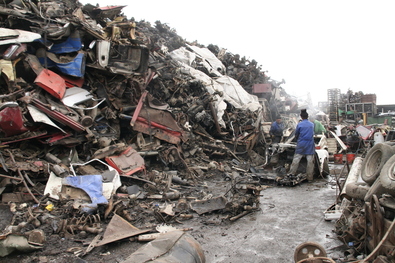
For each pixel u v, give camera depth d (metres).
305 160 9.91
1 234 4.23
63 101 8.02
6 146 6.71
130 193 6.73
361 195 4.15
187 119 11.85
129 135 10.03
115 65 9.59
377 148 4.23
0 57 7.40
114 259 3.94
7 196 5.65
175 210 5.88
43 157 7.25
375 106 34.94
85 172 7.11
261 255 4.13
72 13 10.51
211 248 4.37
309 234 4.82
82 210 5.13
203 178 9.58
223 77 17.81
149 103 10.06
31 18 8.62
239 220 5.58
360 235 3.92
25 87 7.75
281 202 6.79
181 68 14.65
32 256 3.95
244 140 13.45
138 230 4.62
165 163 9.50
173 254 2.91
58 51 8.77
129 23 11.06
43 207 5.49
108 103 9.50
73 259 3.90
